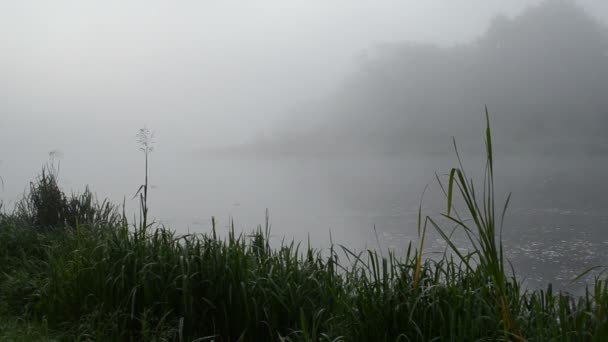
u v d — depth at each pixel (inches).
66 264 176.7
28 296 172.7
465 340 106.2
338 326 124.6
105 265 162.1
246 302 140.7
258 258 173.3
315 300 150.9
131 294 150.2
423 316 114.4
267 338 144.7
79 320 150.8
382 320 115.8
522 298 130.8
